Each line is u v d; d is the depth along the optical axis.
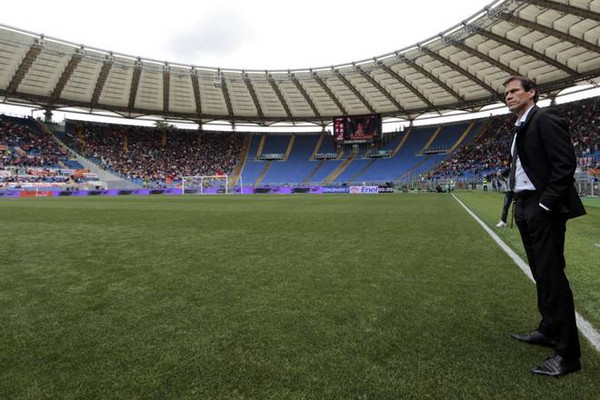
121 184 47.72
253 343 2.56
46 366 2.26
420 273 4.54
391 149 55.59
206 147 60.03
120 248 6.36
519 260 5.26
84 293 3.76
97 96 44.25
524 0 25.72
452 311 3.19
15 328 2.86
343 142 49.50
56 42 34.69
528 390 1.99
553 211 2.28
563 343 2.20
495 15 28.16
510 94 2.56
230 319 3.03
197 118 54.59
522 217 2.61
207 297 3.62
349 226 9.39
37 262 5.23
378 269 4.76
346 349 2.46
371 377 2.11
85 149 51.16
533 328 2.82
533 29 28.05
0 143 43.84
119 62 38.97
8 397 1.93
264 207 17.22
